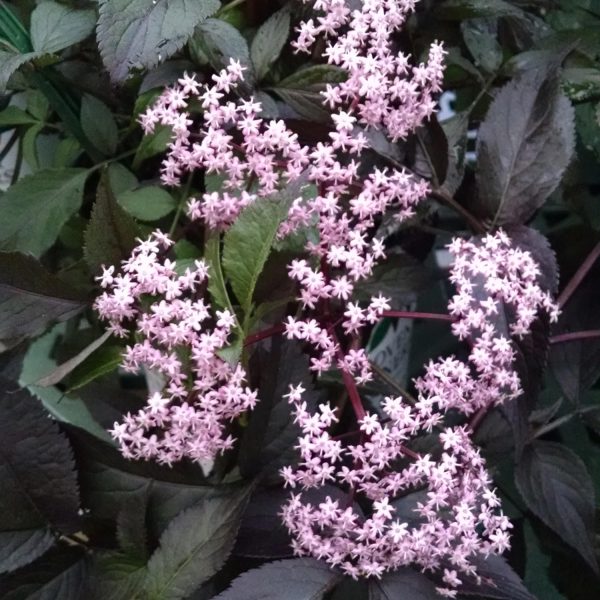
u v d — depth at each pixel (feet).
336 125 0.85
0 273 0.82
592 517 0.96
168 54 0.80
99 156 1.00
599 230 1.11
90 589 0.88
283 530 0.85
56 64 0.96
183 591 0.78
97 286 0.87
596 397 1.21
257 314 0.78
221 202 0.84
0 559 0.85
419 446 0.87
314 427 0.78
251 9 0.96
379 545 0.77
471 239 0.93
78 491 0.88
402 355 1.33
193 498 0.91
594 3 1.16
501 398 0.84
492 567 0.83
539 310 0.87
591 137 1.18
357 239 0.83
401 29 0.91
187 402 0.80
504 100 0.96
